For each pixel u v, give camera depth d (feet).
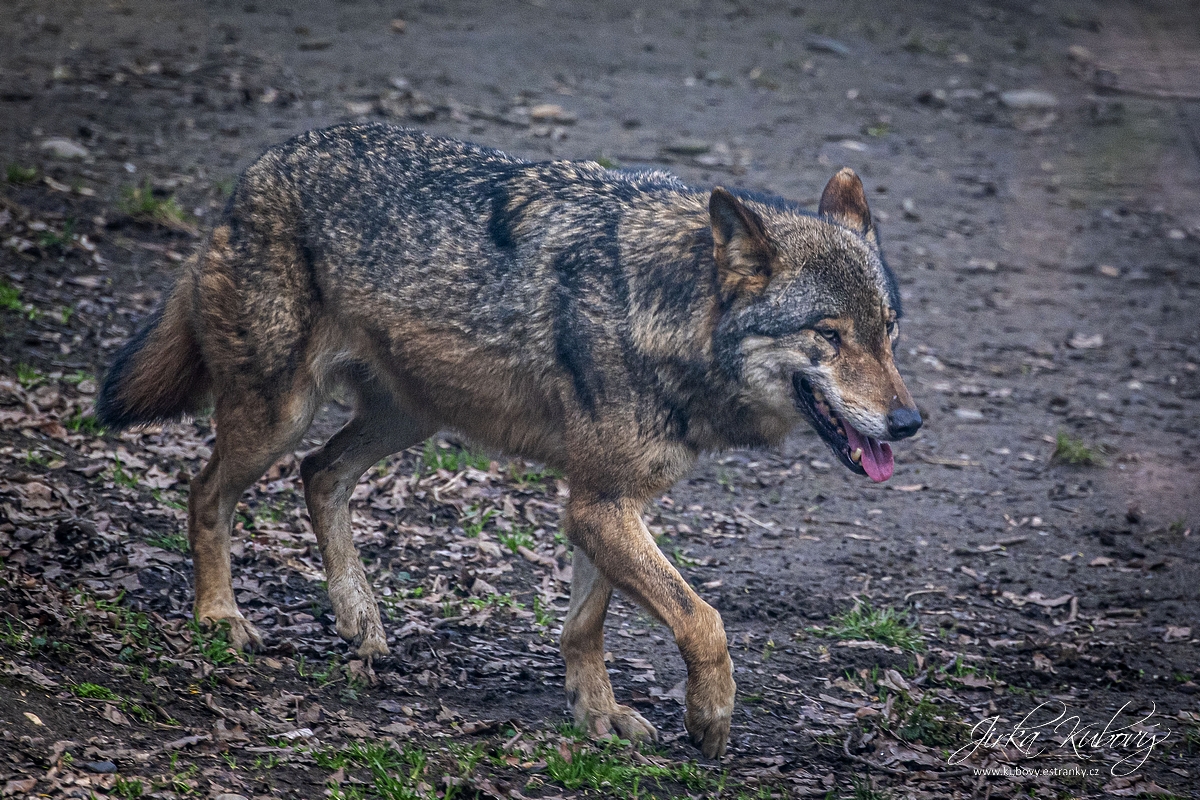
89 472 39.52
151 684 27.37
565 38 106.73
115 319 51.65
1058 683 36.50
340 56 93.76
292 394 32.30
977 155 93.30
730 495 49.24
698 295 29.22
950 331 66.90
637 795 26.66
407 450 47.26
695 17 118.21
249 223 32.19
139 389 34.14
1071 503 50.52
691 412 29.66
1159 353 66.64
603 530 29.09
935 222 80.43
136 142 71.67
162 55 88.48
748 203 30.63
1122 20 133.39
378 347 32.24
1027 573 44.29
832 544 45.78
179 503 39.63
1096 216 84.99
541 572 40.40
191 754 24.79
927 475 52.39
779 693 34.17
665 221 30.07
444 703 30.86
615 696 33.12
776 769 29.30
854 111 98.22
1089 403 60.44
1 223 56.18
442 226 31.19
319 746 26.43
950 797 28.48
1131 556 45.88
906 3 132.05
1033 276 74.95
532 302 30.12
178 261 57.93
